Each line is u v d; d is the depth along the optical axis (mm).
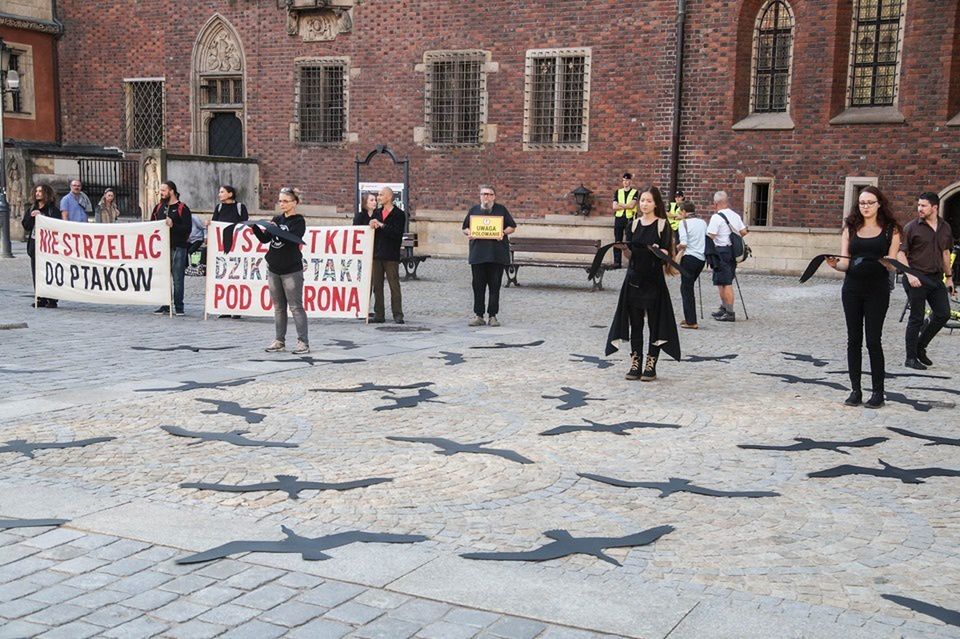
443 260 24594
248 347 11469
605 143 24609
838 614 4125
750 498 5820
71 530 5004
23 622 3934
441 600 4199
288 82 28328
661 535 5105
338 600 4184
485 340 12391
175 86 30172
